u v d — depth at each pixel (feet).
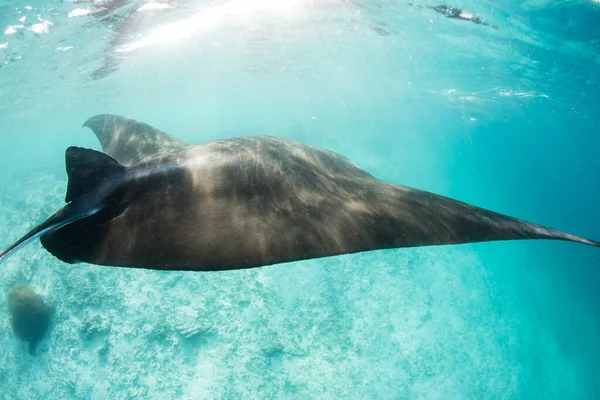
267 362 39.37
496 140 236.02
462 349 48.39
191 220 7.24
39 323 42.52
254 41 56.39
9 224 62.49
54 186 72.02
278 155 9.96
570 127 130.41
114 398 36.40
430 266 60.75
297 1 39.78
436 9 40.75
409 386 41.45
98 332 40.63
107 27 41.19
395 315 48.93
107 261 6.35
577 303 76.59
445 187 124.06
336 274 51.65
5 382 40.73
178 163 8.97
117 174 8.24
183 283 45.14
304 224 7.22
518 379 48.60
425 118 170.30
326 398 38.01
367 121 250.78
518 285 71.41
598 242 6.16
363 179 10.75
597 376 58.29
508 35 45.91
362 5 40.93
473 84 77.92
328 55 67.87
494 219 7.24
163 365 38.11
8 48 39.73
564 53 49.67
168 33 47.67
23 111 87.86
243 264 6.14
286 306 45.14
